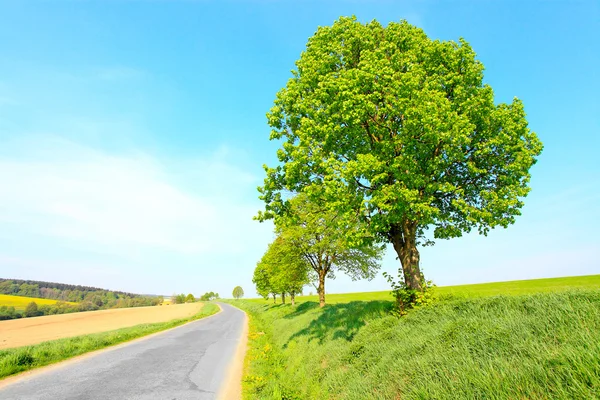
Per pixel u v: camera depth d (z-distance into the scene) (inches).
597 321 217.5
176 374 462.9
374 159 393.4
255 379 428.5
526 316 270.1
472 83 466.3
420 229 561.9
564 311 247.9
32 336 1062.4
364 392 266.5
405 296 446.9
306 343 574.2
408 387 234.1
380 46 478.6
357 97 416.5
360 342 402.6
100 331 1194.0
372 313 538.0
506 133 433.7
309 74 516.1
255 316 1873.8
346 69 515.8
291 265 1157.1
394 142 415.5
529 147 458.0
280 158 531.5
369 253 983.0
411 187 411.2
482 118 439.8
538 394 161.6
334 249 986.1
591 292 280.8
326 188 406.6
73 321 1758.1
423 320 369.7
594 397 137.9
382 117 473.4
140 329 1070.4
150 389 386.3
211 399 350.3
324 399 308.2
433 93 409.4
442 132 379.9
